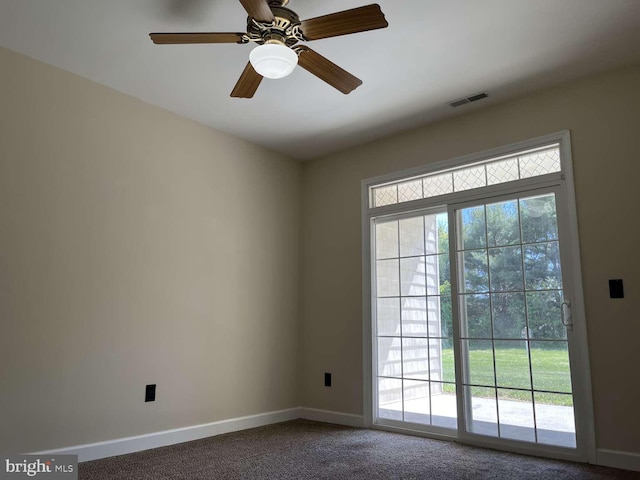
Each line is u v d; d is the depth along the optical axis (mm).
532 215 3305
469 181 3684
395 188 4133
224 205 4008
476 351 3434
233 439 3506
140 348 3287
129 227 3330
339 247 4383
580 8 2459
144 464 2861
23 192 2830
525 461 2928
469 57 2936
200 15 2545
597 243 2994
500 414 3262
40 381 2781
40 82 2975
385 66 3037
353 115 3760
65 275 2959
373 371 3982
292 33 2111
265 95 3430
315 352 4395
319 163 4691
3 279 2695
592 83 3141
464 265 3582
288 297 4477
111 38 2738
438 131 3861
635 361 2777
